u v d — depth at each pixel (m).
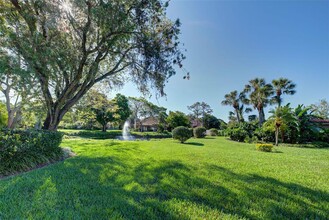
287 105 20.80
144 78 7.80
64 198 3.00
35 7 6.02
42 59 5.71
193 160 6.62
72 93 7.76
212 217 2.60
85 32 6.71
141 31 7.09
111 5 6.06
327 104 36.75
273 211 2.85
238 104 36.59
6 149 4.42
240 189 3.76
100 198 3.07
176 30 7.56
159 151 8.89
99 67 8.62
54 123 7.37
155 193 3.42
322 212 2.87
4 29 5.49
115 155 7.21
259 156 8.49
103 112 28.69
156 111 41.03
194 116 47.31
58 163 5.59
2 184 3.51
